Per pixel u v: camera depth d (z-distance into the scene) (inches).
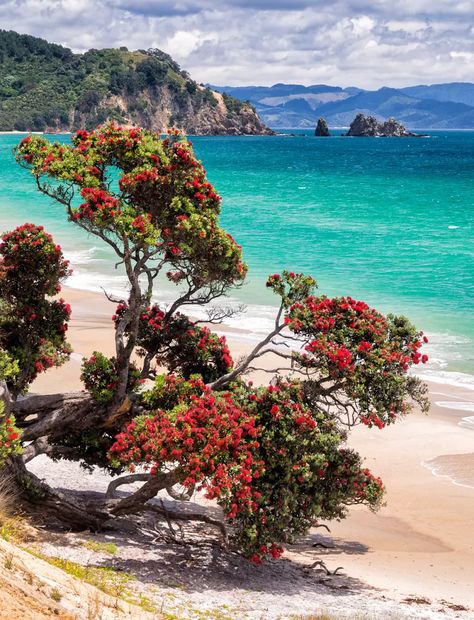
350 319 635.5
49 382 1149.7
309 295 669.9
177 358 733.3
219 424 581.3
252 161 7234.3
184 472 567.5
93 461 701.3
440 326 1470.2
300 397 622.5
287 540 610.5
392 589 639.1
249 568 652.1
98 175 617.3
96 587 469.4
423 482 890.7
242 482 565.9
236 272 652.1
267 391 610.5
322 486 640.4
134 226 582.9
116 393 653.9
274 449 591.2
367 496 665.6
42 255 681.6
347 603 588.4
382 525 800.3
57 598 385.4
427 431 1035.9
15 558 417.4
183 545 676.1
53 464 892.6
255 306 1615.4
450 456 959.0
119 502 660.1
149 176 598.9
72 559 559.5
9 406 636.7
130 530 699.4
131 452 580.7
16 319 696.4
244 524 594.9
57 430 676.7
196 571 614.9
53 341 715.4
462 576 681.6
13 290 693.9
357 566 697.6
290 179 5216.5
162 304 1600.6
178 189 614.2
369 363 604.4
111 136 619.2
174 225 615.5
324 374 607.8
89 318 1520.7
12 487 626.2
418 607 594.6
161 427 589.9
